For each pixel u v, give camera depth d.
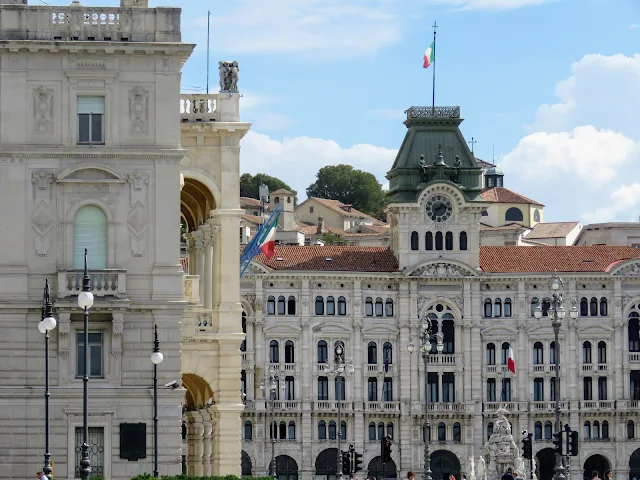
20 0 103.50
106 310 98.94
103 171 99.81
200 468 118.69
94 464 99.25
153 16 100.88
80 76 99.62
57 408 99.00
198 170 111.81
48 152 99.25
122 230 99.88
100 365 99.94
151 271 100.00
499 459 166.25
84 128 100.06
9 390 98.50
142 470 99.50
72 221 99.56
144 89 100.38
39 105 99.50
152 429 99.62
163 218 100.19
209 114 112.19
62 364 99.06
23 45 98.81
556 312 118.62
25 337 98.88
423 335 146.00
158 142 100.38
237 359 112.12
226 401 111.69
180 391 99.94
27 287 98.88
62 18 100.50
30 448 98.62
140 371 99.88
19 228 99.06
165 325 100.00
